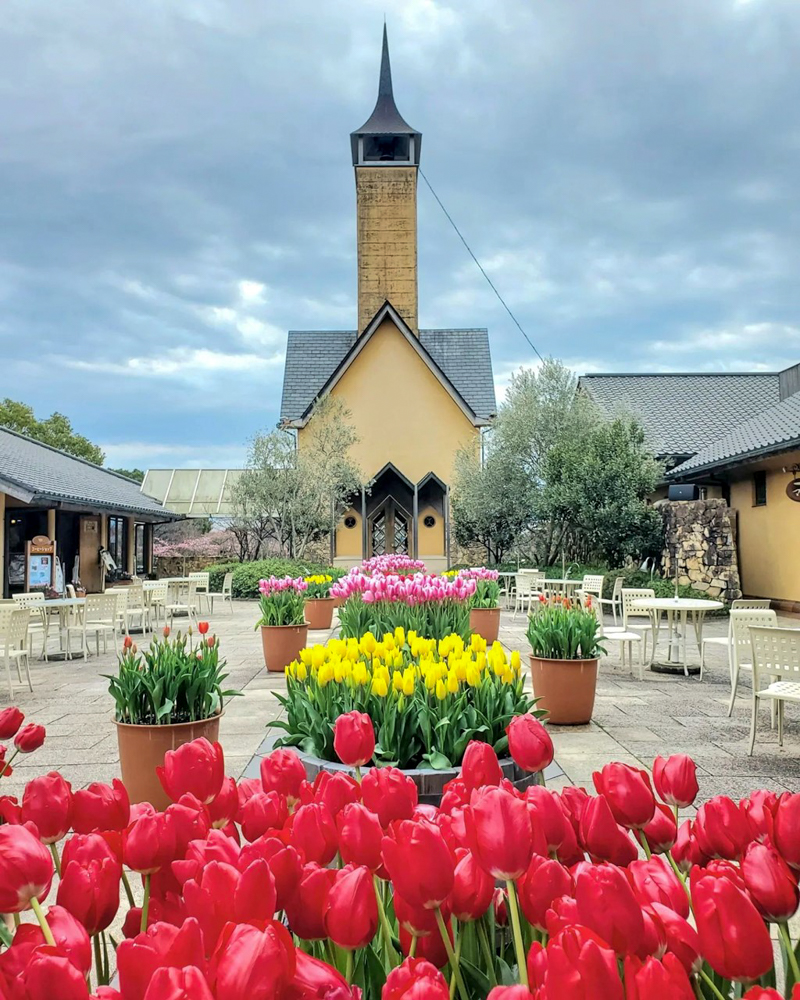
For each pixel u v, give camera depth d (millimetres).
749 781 4656
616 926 752
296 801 1412
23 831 865
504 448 21672
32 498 15492
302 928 893
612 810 1063
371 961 985
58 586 17891
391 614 6613
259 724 6227
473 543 25266
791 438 13219
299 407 29312
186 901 836
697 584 15922
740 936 738
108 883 944
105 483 24453
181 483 32000
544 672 6109
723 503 15625
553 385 21500
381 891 1154
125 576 24625
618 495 17359
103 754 5430
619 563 18141
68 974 678
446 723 3084
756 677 5340
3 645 8320
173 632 13625
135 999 701
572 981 633
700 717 6410
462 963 959
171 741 4227
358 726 1502
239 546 28141
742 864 887
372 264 30391
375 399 27469
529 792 1066
